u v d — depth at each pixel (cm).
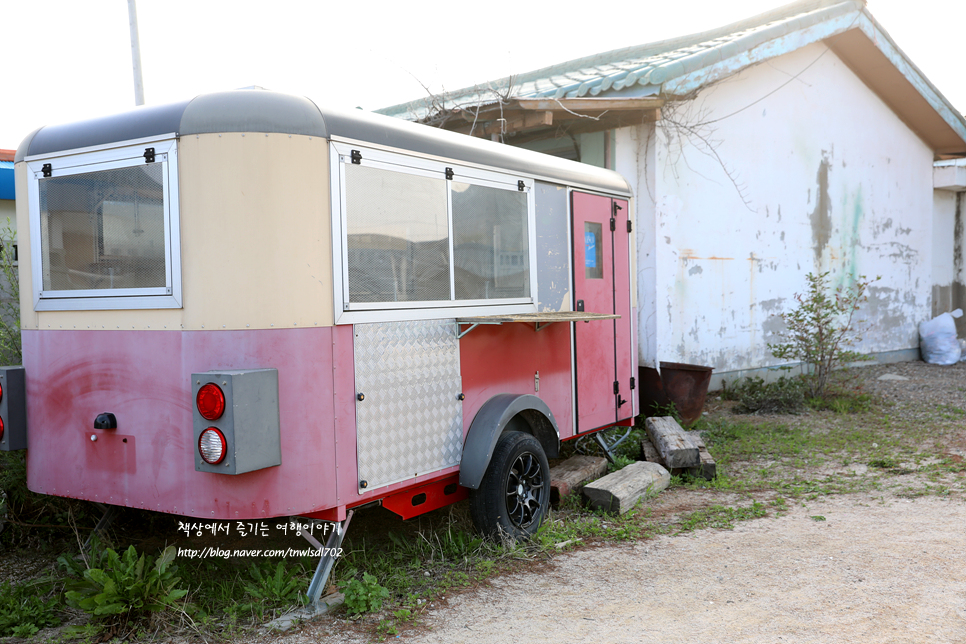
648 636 328
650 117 843
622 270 621
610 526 489
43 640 330
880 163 1272
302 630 335
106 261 360
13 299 522
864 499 545
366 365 364
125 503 358
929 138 1373
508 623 343
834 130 1166
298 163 336
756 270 1039
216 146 329
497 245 461
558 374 525
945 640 318
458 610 358
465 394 431
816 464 651
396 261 384
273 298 332
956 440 733
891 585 379
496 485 432
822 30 1015
